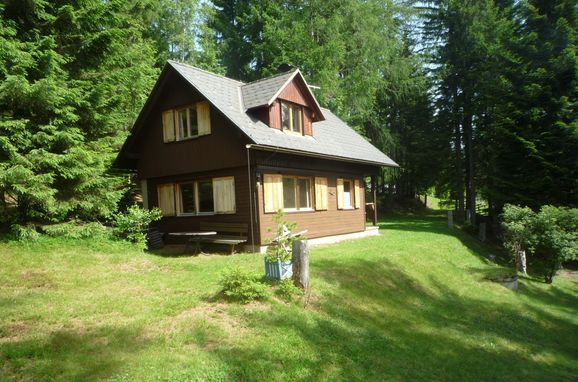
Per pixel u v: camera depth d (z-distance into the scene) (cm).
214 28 3225
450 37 2964
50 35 1236
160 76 1524
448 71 2928
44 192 1114
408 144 3416
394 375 657
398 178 3519
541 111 2130
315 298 877
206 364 545
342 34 2848
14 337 581
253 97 1521
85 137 1420
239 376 540
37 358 524
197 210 1581
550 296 1479
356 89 2834
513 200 2184
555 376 798
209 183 1541
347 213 1919
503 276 1473
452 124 3038
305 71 2727
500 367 795
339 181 1855
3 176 1017
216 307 739
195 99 1497
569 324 1175
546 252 1716
